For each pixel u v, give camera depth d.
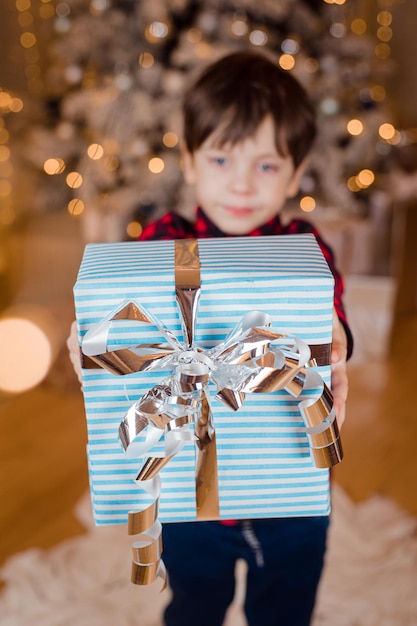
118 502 0.60
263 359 0.54
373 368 1.70
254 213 0.83
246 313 0.55
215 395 0.55
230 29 1.59
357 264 1.75
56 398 1.54
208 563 0.78
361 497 1.25
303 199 1.74
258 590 0.81
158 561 0.59
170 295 0.55
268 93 0.81
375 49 2.10
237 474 0.59
